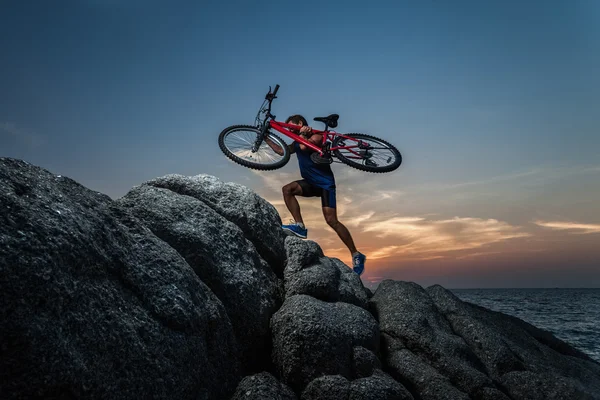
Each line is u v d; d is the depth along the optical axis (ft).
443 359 16.83
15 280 8.72
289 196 22.52
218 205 18.52
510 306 189.98
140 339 10.78
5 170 10.80
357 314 16.80
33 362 8.45
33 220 9.86
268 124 22.81
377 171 21.77
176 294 12.45
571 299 307.37
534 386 16.74
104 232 11.93
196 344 12.32
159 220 15.61
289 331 14.74
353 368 14.89
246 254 17.13
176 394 11.10
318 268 18.52
